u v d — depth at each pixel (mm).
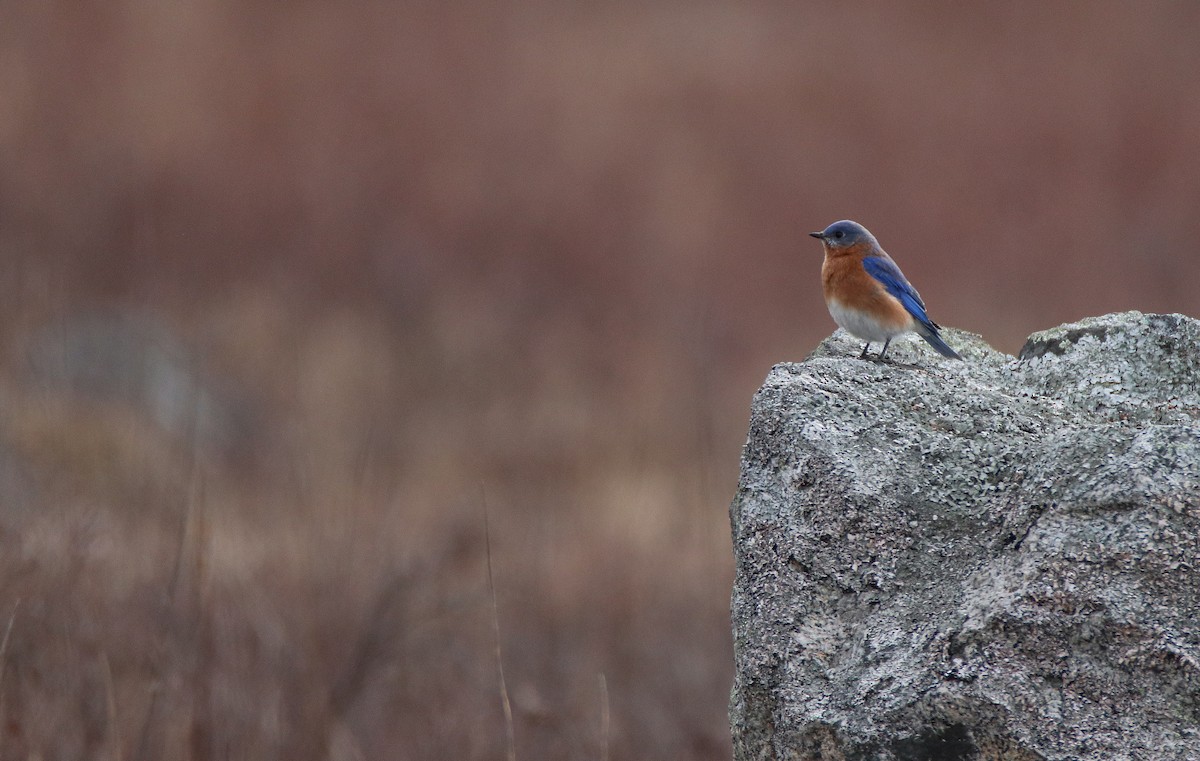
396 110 42062
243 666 10406
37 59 42312
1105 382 6422
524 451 21484
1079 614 4609
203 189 35594
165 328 25391
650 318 31016
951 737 4633
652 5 56094
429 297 30500
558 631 13859
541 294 31984
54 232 30531
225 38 47031
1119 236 35906
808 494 5344
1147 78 47594
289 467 18781
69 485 15664
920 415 5777
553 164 39656
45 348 21203
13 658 9406
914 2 55781
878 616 5031
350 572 13047
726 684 13031
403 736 10969
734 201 38594
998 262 34750
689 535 17406
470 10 53281
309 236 33188
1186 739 4438
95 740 8984
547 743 11086
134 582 11492
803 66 48125
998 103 45500
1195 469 4734
